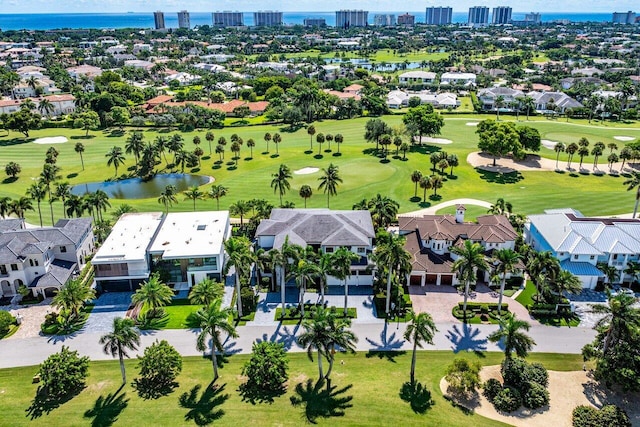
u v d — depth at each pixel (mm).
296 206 116000
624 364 58750
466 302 74250
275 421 55156
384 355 66875
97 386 61406
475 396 59500
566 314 75312
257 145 171250
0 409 57531
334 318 59656
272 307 78375
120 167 150875
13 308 78688
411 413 56281
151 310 76938
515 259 71375
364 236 86188
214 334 60500
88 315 76812
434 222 90750
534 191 125812
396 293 78062
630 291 80188
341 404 57656
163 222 95500
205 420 55312
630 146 147500
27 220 111250
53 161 146250
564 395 59594
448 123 198125
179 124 198875
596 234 86062
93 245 97938
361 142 172000
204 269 84250
